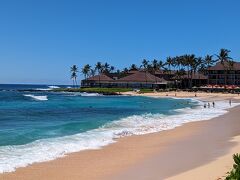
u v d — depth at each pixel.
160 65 175.75
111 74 180.75
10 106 64.62
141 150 22.73
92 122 37.62
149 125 35.88
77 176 16.55
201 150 22.31
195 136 28.64
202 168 17.19
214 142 25.38
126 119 40.97
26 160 19.56
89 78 166.12
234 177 12.55
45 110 56.75
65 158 20.27
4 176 16.39
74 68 191.50
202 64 162.00
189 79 150.62
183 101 86.75
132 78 152.75
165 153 21.66
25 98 95.94
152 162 19.25
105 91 136.25
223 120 41.56
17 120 40.81
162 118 43.31
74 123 36.53
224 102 81.56
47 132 30.27
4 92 145.50
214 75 145.00
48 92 153.88
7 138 26.69
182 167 17.78
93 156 20.86
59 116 46.84
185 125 36.31
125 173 17.02
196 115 48.41
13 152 21.52
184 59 149.50
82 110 58.16
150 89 139.88
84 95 125.25
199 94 114.50
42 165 18.56
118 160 19.84
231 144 24.25
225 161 18.53
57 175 16.70
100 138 27.22
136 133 30.20
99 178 16.20
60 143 24.80
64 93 144.38
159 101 87.38
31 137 27.41
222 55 140.12
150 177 16.16
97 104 74.81
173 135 29.23
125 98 103.69
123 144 24.86
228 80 142.00
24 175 16.62
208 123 38.22
